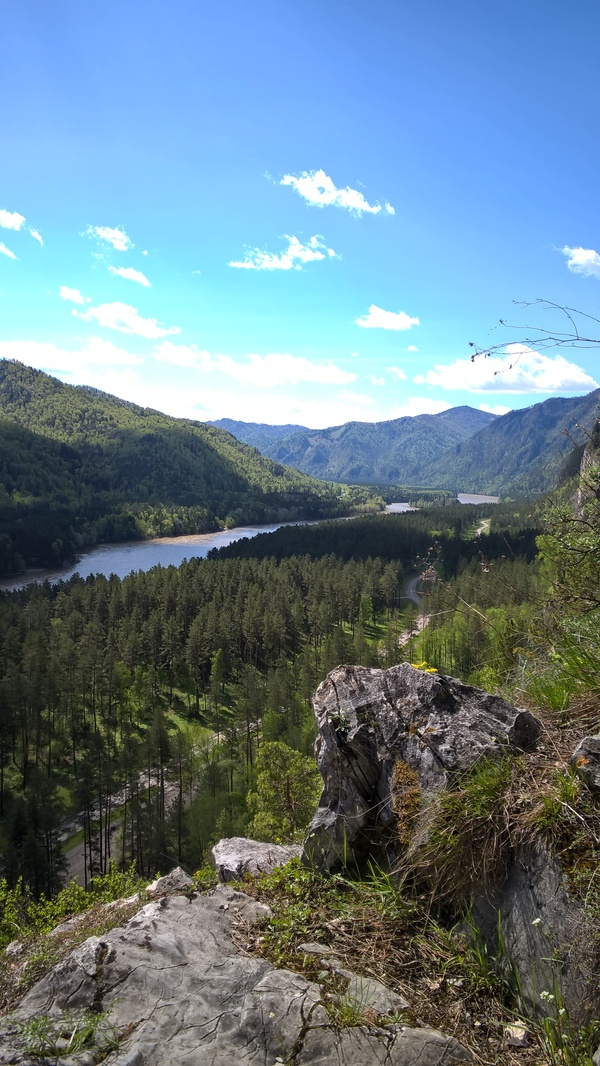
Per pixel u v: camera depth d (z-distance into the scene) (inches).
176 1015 90.7
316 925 117.1
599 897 90.3
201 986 97.5
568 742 128.3
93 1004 94.1
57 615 4133.9
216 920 120.2
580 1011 86.0
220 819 1702.8
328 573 4781.0
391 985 101.2
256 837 880.3
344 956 108.3
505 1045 88.4
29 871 1694.1
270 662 3617.1
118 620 3882.9
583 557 171.3
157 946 107.0
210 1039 86.4
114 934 110.7
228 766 2206.0
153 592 4301.2
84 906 350.0
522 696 165.2
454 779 121.5
